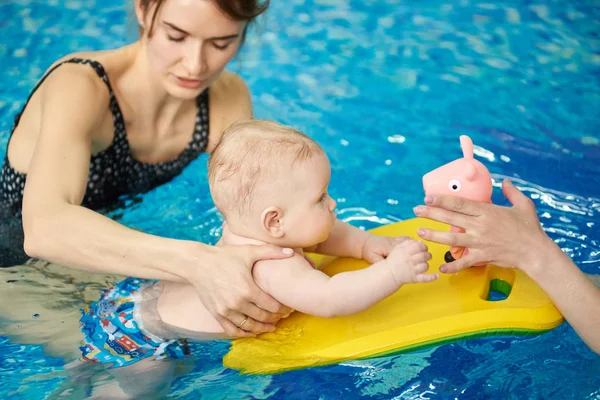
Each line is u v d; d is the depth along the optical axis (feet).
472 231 7.32
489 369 8.25
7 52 15.30
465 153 7.62
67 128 8.75
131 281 8.92
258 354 7.81
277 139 7.73
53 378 8.05
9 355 8.30
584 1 17.54
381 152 12.70
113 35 15.93
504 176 11.97
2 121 13.15
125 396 7.85
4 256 9.66
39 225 8.17
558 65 15.21
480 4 17.53
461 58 15.48
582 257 10.09
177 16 8.39
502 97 14.21
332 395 7.97
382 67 15.23
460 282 8.23
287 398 7.93
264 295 7.59
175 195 11.09
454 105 13.99
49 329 8.60
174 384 8.00
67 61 9.64
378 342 7.63
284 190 7.64
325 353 7.66
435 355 8.37
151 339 8.25
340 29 16.60
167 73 9.04
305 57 15.57
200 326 8.10
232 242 8.07
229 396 7.89
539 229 7.57
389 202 11.55
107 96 9.61
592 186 11.70
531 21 16.80
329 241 8.69
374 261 8.55
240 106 11.14
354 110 13.87
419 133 13.21
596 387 7.99
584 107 13.88
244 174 7.71
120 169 10.32
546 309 7.76
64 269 9.53
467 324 7.66
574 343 8.52
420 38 16.24
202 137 10.85
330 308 7.36
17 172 9.90
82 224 8.07
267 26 16.66
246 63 15.30
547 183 11.79
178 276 7.73
